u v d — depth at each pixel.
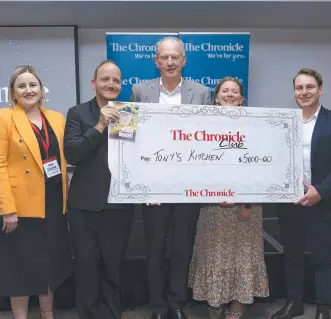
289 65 3.73
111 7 3.04
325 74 3.75
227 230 2.41
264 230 3.29
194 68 3.41
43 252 2.29
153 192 2.21
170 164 2.22
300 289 2.69
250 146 2.27
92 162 2.19
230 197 2.26
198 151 2.23
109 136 2.16
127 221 2.34
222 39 3.41
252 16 3.30
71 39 3.48
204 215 2.48
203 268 2.48
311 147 2.38
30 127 2.23
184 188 2.23
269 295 2.80
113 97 2.20
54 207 2.31
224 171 2.26
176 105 2.21
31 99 2.25
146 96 2.44
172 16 3.29
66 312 2.83
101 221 2.26
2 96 3.44
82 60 3.63
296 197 2.31
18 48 3.45
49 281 2.30
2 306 2.85
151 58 3.38
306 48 3.72
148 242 2.40
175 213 2.41
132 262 2.91
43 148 2.25
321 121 2.40
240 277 2.43
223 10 3.15
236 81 2.39
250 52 3.70
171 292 2.47
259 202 2.29
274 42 3.70
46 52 3.48
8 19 3.29
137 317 2.76
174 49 2.32
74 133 2.19
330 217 2.45
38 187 2.23
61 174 2.32
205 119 2.23
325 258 2.47
